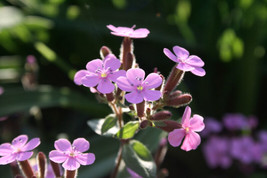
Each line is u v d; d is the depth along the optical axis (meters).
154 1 0.41
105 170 0.27
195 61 0.19
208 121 0.35
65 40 0.39
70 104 0.31
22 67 0.37
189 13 0.41
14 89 0.30
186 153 0.34
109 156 0.27
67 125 0.37
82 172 0.26
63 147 0.18
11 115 0.30
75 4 0.39
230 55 0.37
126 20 0.36
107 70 0.18
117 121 0.21
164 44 0.39
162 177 0.23
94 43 0.37
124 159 0.20
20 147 0.18
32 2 0.37
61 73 0.40
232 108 0.38
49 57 0.34
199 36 0.38
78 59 0.39
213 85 0.38
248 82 0.36
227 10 0.37
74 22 0.36
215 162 0.33
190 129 0.18
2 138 0.31
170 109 0.33
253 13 0.35
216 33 0.36
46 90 0.31
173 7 0.40
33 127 0.34
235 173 0.35
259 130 0.38
